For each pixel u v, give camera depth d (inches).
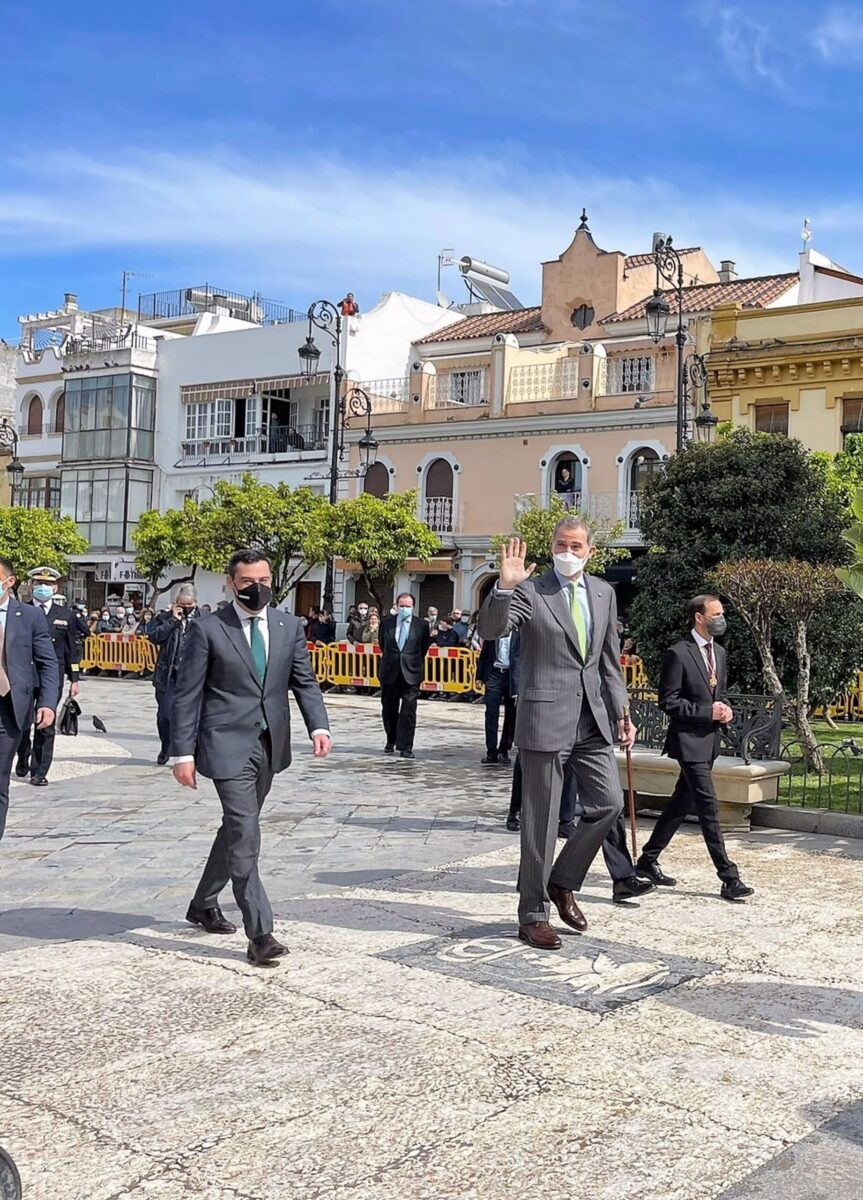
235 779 223.8
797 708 425.1
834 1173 141.6
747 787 356.2
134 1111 156.1
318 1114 155.6
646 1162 143.7
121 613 1428.4
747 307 1258.6
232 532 1255.5
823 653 470.0
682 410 967.0
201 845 337.4
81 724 698.8
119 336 1766.7
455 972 215.6
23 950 229.5
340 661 1042.1
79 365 1738.4
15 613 277.6
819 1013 197.2
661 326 940.0
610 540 1150.3
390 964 220.1
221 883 242.5
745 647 469.1
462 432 1402.6
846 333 986.7
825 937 243.8
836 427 991.6
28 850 329.7
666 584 495.8
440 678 983.6
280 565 1279.5
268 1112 156.0
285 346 1582.2
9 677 271.7
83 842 341.4
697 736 280.4
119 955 225.8
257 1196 135.0
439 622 1117.7
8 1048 177.6
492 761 534.6
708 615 285.0
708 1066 173.2
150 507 1702.8
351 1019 190.5
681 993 206.1
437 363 1465.3
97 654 1258.0
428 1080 166.6
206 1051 176.7
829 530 483.8
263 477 1590.8
